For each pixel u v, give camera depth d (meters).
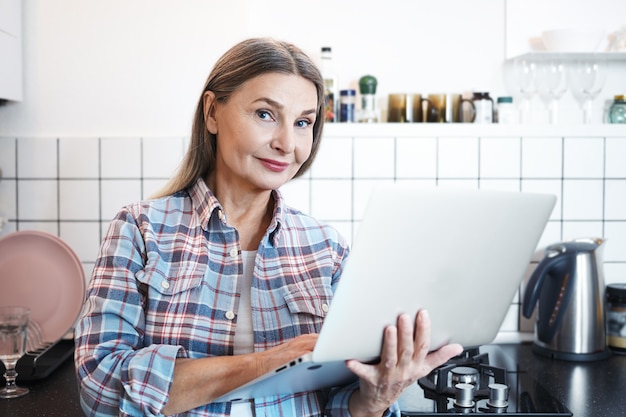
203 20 2.03
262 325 1.14
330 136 2.07
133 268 1.11
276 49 1.11
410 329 0.95
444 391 1.61
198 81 2.04
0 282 1.96
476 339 1.10
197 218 1.18
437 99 2.10
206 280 1.14
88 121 2.05
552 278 1.95
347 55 2.15
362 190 2.09
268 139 1.10
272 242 1.20
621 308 2.00
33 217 2.06
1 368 1.76
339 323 0.88
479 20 2.16
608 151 2.11
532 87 2.13
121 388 1.02
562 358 1.93
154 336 1.10
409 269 0.90
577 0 2.15
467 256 0.96
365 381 1.01
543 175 2.11
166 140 2.04
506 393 1.53
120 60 2.04
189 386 1.02
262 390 1.01
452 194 0.88
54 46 2.03
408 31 2.15
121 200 2.05
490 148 2.10
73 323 1.95
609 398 1.60
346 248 1.29
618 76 2.19
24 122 2.04
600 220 2.13
